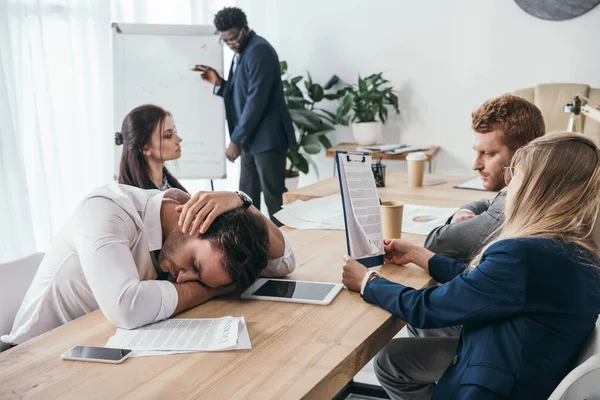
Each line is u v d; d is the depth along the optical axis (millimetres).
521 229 1285
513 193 1332
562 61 4230
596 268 1231
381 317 1349
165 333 1263
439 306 1271
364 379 2607
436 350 1800
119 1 4066
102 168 4109
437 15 4508
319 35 4883
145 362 1140
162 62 3793
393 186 2758
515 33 4316
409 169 2730
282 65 4754
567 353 1210
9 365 1136
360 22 4742
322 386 1074
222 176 3908
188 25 3791
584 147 1275
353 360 1188
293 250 1858
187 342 1216
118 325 1294
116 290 1285
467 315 1238
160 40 3781
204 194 1413
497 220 1693
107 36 3998
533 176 1285
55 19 3736
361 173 1672
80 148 3943
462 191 2617
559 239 1229
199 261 1383
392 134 4820
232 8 3766
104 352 1171
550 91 3986
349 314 1365
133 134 2301
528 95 4070
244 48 3859
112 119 4074
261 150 4000
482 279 1232
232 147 3873
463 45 4473
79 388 1046
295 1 4887
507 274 1208
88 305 1518
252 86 3795
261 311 1388
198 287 1416
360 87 4539
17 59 3525
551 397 1068
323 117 4898
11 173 3479
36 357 1167
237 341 1214
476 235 1720
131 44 3770
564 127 3922
